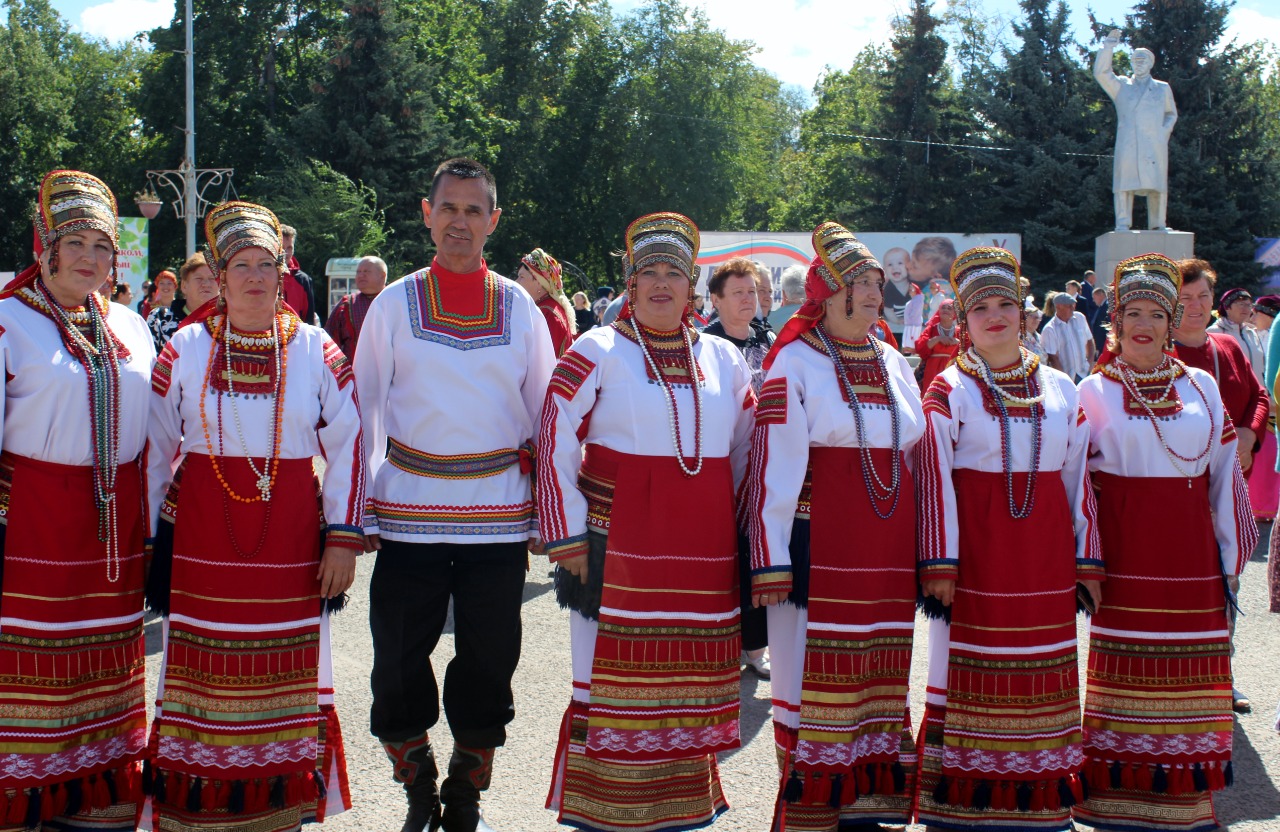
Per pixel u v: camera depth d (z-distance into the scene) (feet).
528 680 17.52
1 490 10.97
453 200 12.03
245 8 123.24
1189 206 111.04
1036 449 12.09
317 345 11.73
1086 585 12.45
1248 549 13.01
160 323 27.40
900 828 12.44
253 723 11.04
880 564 11.75
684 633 11.51
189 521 11.17
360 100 113.60
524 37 147.54
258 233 11.27
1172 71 114.52
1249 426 17.47
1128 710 12.60
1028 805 11.85
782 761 12.00
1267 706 16.87
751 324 19.03
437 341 11.91
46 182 11.27
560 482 11.60
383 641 11.94
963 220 122.52
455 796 12.26
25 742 10.81
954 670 12.15
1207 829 12.57
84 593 11.13
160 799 11.05
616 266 147.64
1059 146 116.47
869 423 11.77
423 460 11.85
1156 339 12.76
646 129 144.25
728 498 11.87
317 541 11.51
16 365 10.89
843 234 12.15
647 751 11.38
